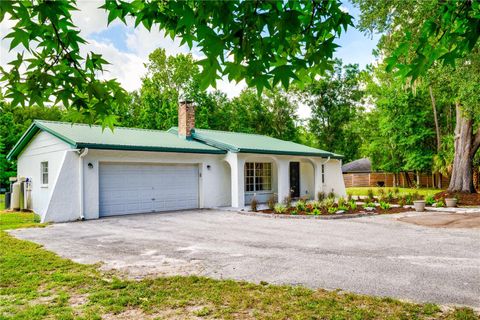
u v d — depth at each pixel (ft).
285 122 145.89
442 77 55.16
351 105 144.56
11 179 56.59
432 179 123.65
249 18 7.80
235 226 37.35
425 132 109.70
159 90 130.11
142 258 23.27
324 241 28.89
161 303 15.16
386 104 114.11
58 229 35.68
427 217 42.27
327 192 75.77
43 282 18.02
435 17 9.87
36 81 9.26
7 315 13.96
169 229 35.50
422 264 21.40
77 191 42.75
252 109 141.08
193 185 55.62
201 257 23.49
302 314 13.85
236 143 59.93
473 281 18.04
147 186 50.14
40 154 51.06
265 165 67.56
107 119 11.48
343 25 9.71
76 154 43.09
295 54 10.68
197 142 60.34
